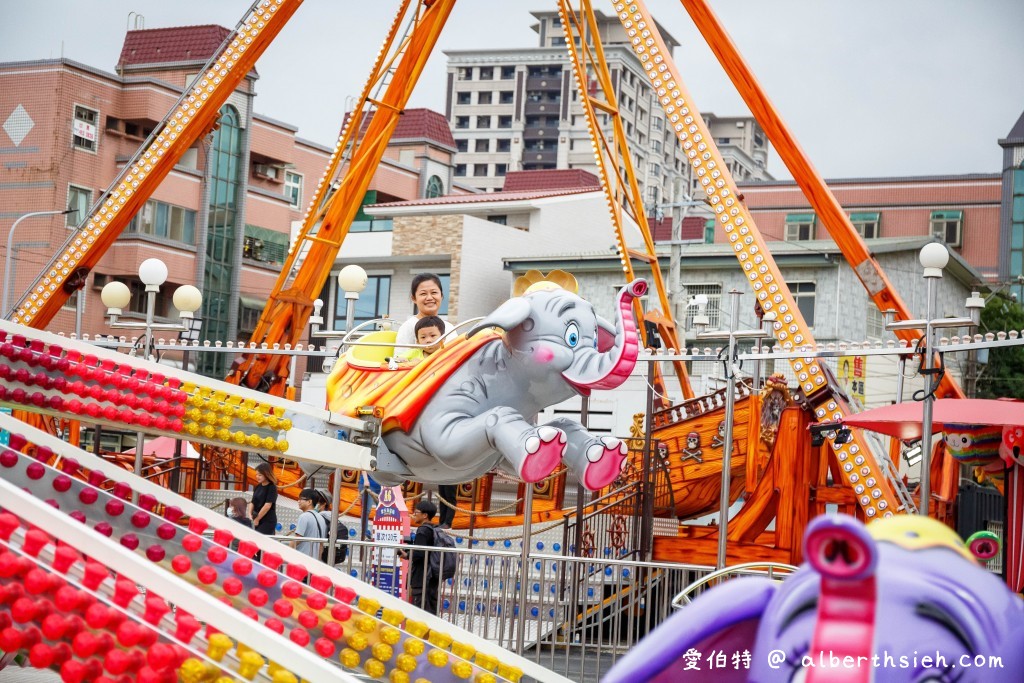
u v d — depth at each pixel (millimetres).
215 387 10781
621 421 29609
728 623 4301
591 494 20297
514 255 44531
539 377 12852
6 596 6047
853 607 3770
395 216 46875
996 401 12812
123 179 20844
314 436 11508
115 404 9891
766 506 16625
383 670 8289
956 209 51312
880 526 4254
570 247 46531
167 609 6570
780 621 4051
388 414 13094
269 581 8141
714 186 17688
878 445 17062
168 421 10227
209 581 7898
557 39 136625
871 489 15555
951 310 41562
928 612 3953
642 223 24188
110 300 16625
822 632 3768
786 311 16688
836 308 37594
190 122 20828
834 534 3674
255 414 11023
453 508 17906
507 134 133750
